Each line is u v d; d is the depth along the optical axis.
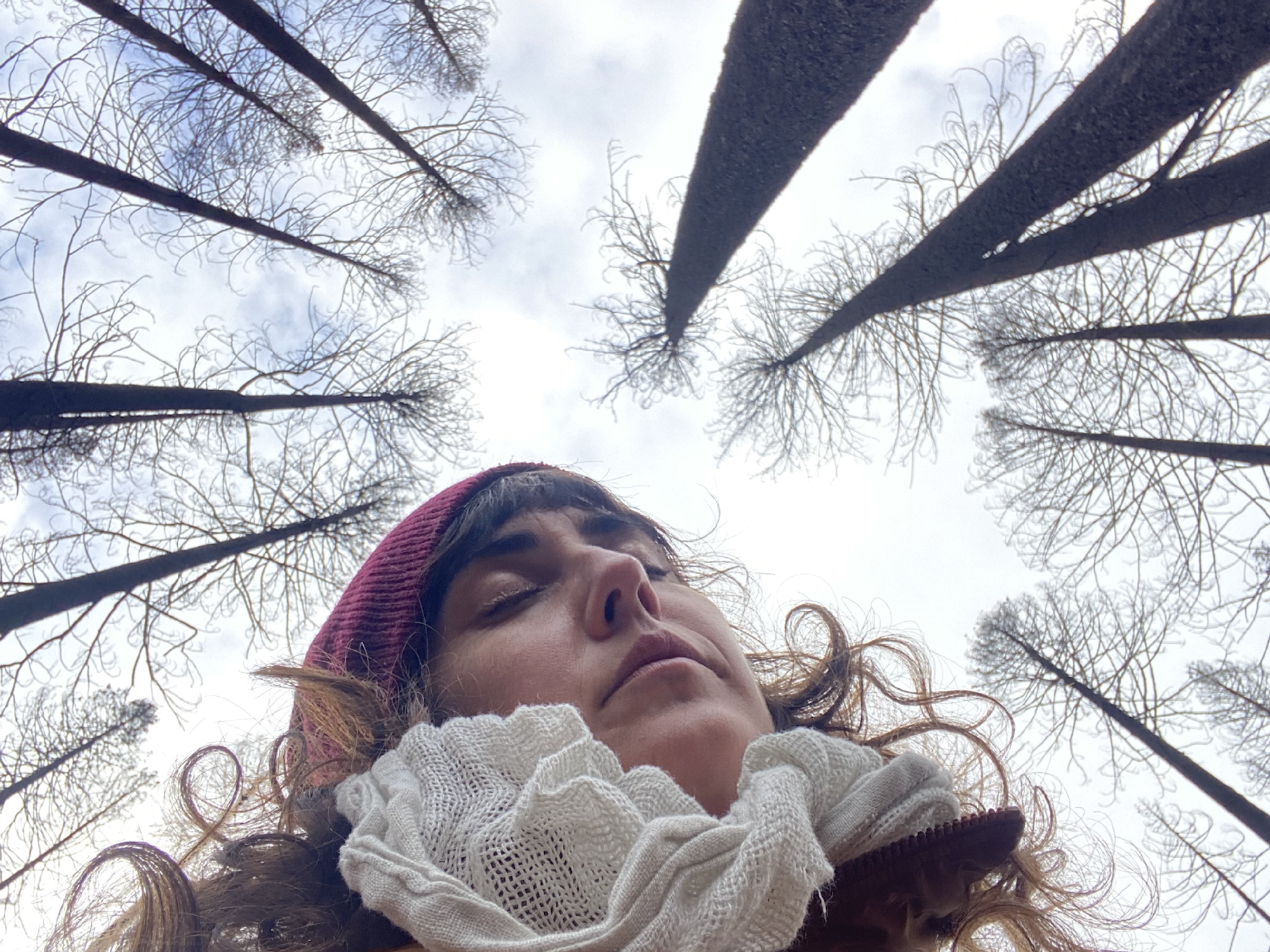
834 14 3.76
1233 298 4.94
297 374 6.05
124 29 6.24
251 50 7.11
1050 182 4.20
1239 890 6.44
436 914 1.23
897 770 1.53
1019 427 7.45
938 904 1.37
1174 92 3.49
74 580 4.59
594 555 1.99
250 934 1.84
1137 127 3.71
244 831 2.25
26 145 5.00
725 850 1.21
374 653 2.21
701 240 5.85
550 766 1.37
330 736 2.16
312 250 7.90
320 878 1.85
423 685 2.10
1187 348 5.71
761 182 4.95
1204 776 6.29
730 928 1.12
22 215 4.75
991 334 6.42
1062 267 5.35
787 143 4.57
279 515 6.20
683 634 1.92
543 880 1.31
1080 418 6.68
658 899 1.16
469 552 2.19
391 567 2.30
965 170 5.79
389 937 1.65
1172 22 3.25
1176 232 4.27
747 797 1.37
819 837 1.46
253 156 7.55
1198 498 6.11
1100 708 7.11
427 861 1.34
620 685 1.71
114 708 6.81
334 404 7.10
